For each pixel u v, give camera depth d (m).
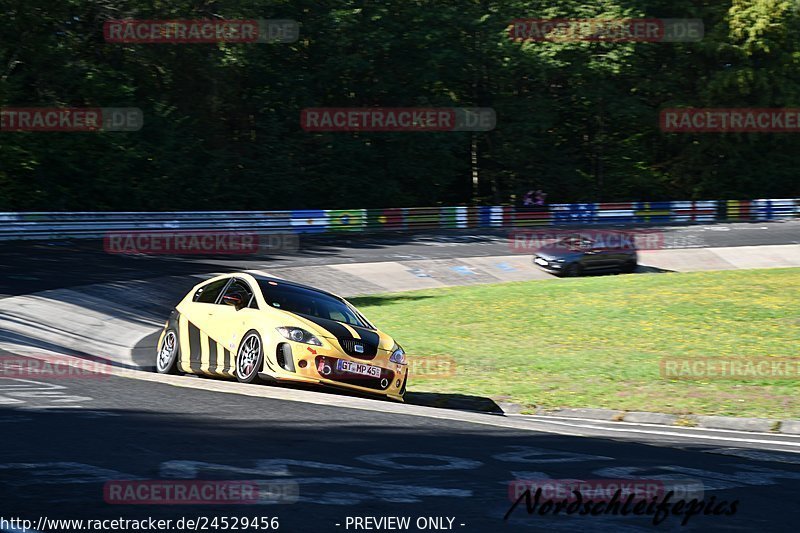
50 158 86.69
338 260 67.62
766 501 11.80
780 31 117.12
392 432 16.27
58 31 96.38
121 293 46.75
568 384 28.20
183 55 100.19
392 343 24.67
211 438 14.71
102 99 93.12
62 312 38.91
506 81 117.56
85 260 58.28
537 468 13.48
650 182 124.25
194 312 26.22
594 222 101.69
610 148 126.06
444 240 82.44
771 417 23.05
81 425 15.40
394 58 112.56
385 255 71.25
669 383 27.78
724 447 17.50
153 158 95.25
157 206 95.38
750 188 124.88
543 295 50.38
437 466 13.27
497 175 120.62
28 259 56.12
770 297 45.81
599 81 116.81
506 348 35.56
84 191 90.62
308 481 11.84
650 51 118.75
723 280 53.66
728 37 118.31
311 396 21.06
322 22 106.38
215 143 107.69
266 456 13.43
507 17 113.56
